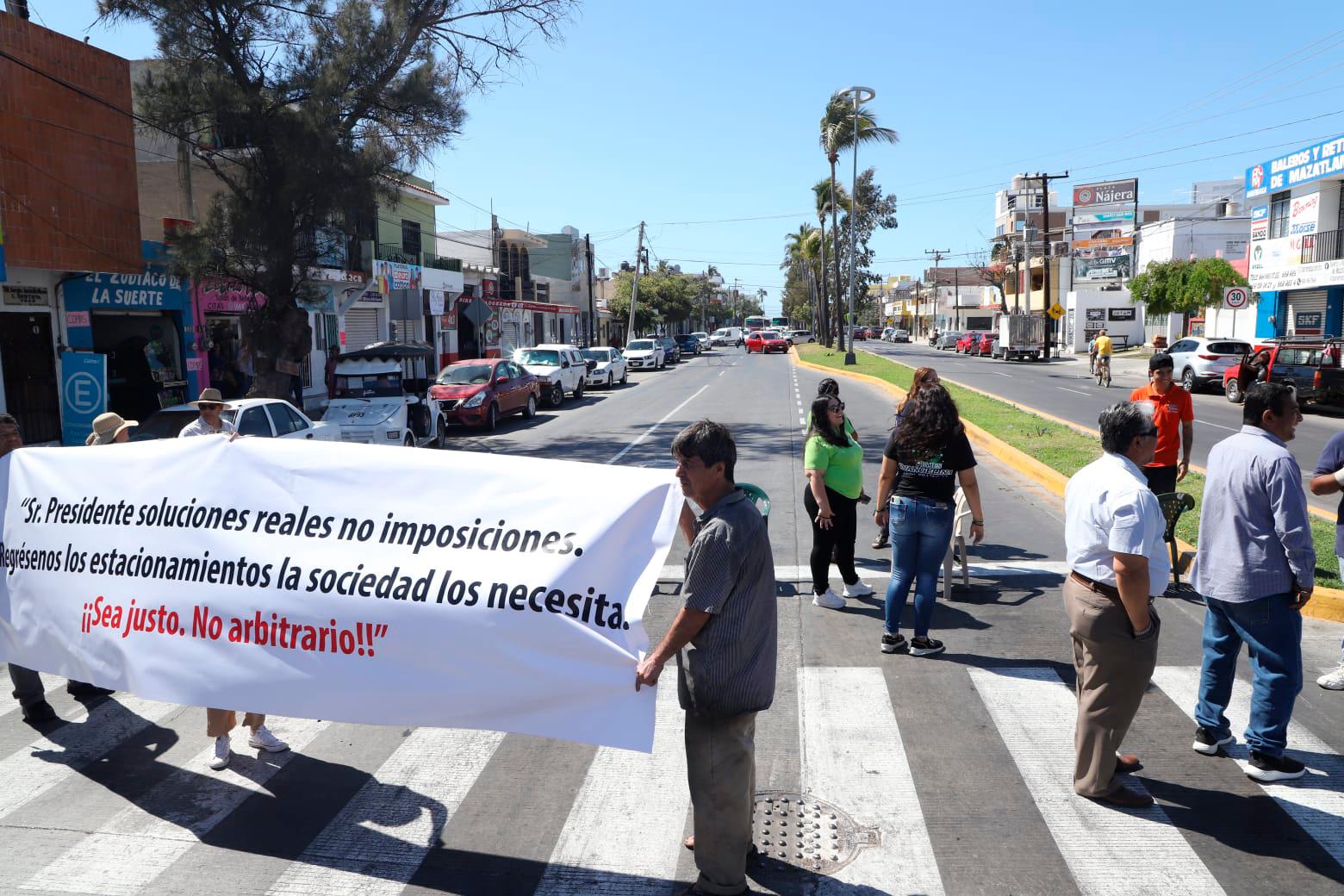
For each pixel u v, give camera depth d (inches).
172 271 696.4
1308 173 1218.6
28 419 642.8
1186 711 200.5
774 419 842.8
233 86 664.4
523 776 177.9
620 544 140.6
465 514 149.6
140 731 203.8
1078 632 159.0
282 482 161.9
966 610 271.9
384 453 158.2
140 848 154.3
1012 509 413.4
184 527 165.9
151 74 707.4
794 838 153.3
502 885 142.6
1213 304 1601.9
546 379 1059.9
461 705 144.3
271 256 690.2
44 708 208.8
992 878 141.5
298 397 781.3
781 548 351.3
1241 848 148.1
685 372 1771.7
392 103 717.3
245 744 194.7
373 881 143.9
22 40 606.2
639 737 134.3
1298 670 165.0
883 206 2721.5
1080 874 142.1
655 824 159.8
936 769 175.9
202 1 663.8
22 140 605.6
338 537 155.2
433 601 146.9
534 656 141.1
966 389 1031.0
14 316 631.2
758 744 187.5
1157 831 153.3
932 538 228.5
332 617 152.5
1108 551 154.3
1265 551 163.3
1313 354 862.5
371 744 193.9
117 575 170.9
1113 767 161.5
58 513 179.5
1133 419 151.9
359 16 695.1
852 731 192.7
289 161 674.2
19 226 603.2
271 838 156.7
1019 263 2920.8
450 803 167.8
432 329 1499.8
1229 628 174.4
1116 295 2333.9
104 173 680.4
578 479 146.6
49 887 142.7
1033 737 189.2
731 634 129.3
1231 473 167.3
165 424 436.8
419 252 1467.8
